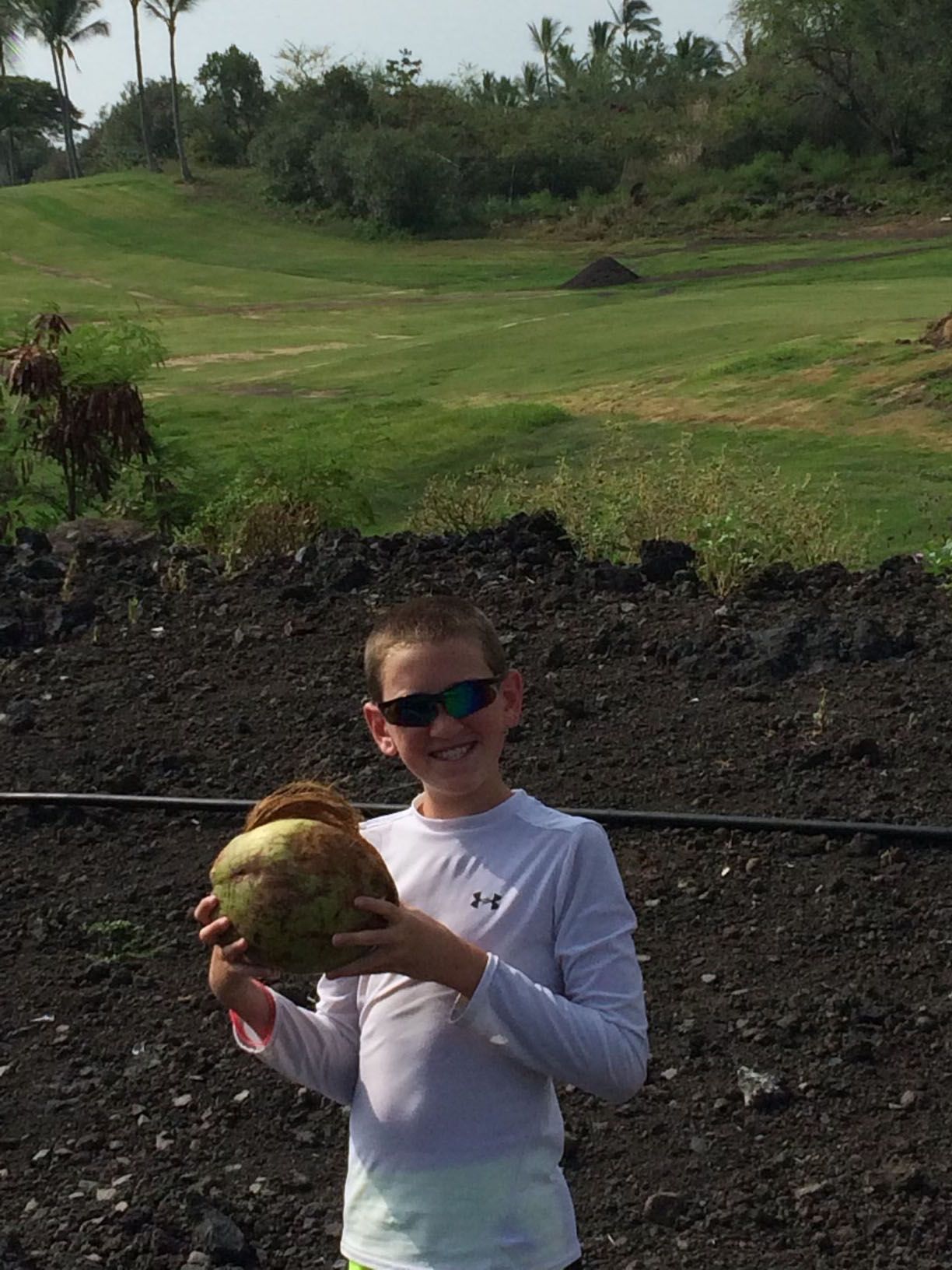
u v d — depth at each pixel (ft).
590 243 183.01
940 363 56.29
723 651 15.94
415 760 5.84
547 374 71.00
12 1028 10.50
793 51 199.93
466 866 5.81
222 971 5.68
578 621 17.39
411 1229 5.59
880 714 14.32
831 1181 8.62
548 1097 5.82
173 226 197.57
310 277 157.48
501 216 202.69
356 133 209.46
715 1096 9.41
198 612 18.54
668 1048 9.89
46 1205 8.68
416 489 45.32
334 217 203.72
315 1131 9.30
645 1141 9.05
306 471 27.66
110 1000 10.79
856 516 37.45
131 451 30.48
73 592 19.35
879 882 11.59
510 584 18.81
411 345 90.94
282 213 208.33
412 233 195.52
